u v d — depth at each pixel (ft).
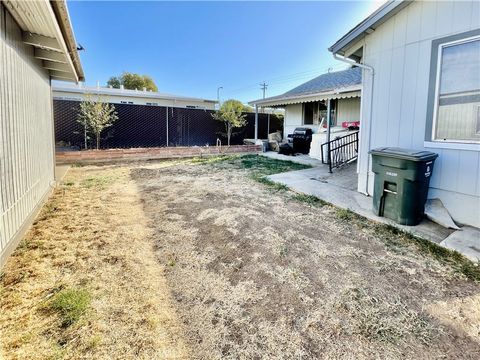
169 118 42.78
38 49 15.24
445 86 13.25
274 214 14.44
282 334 6.47
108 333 6.36
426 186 12.85
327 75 49.88
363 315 7.07
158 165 30.63
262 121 54.24
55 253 10.06
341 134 31.94
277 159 35.14
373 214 14.15
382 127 16.25
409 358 5.84
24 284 8.11
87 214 14.30
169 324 6.73
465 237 11.40
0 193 8.98
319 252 10.36
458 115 12.93
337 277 8.75
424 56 13.91
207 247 10.78
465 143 12.66
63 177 23.32
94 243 10.96
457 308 7.36
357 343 6.23
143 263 9.53
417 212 12.68
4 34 9.96
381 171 13.47
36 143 14.57
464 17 12.34
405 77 14.83
